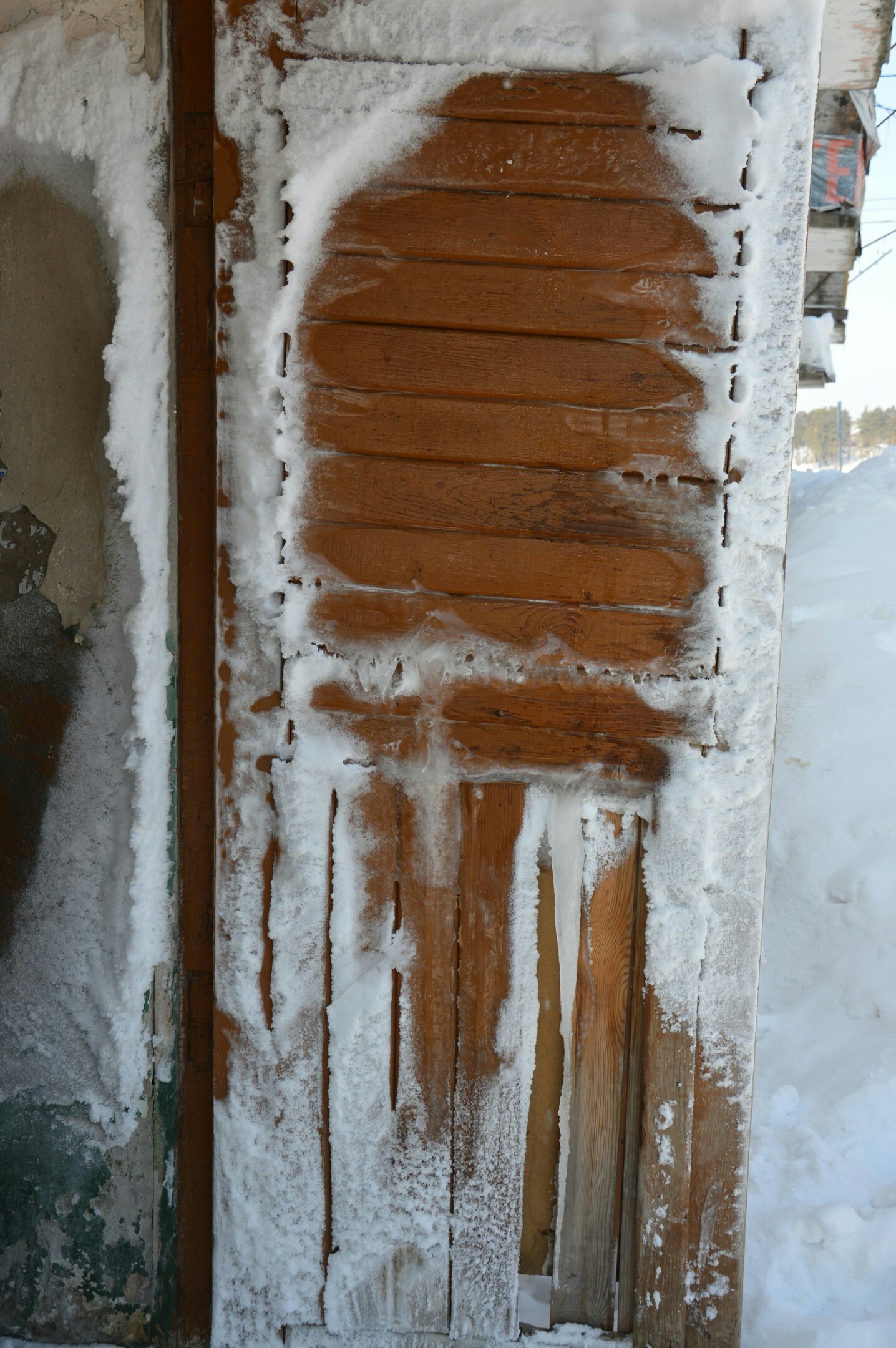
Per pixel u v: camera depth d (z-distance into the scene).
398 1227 1.58
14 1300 1.66
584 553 1.44
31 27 1.44
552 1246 1.60
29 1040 1.61
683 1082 1.52
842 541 4.07
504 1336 1.59
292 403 1.45
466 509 1.45
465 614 1.47
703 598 1.44
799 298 1.37
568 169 1.37
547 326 1.40
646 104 1.36
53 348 1.49
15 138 1.46
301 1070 1.57
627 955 1.53
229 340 1.44
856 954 2.50
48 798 1.57
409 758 1.50
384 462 1.45
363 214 1.40
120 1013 1.58
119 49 1.42
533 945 1.53
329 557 1.48
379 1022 1.55
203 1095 1.63
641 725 1.47
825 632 3.28
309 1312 1.60
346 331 1.43
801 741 2.99
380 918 1.54
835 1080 2.23
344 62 1.37
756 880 1.48
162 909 1.58
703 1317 1.56
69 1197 1.63
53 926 1.59
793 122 1.34
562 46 1.35
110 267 1.46
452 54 1.37
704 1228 1.55
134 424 1.48
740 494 1.41
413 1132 1.57
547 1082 1.57
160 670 1.54
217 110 1.40
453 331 1.42
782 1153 2.04
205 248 1.46
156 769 1.55
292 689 1.50
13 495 1.53
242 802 1.54
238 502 1.47
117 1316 1.66
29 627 1.55
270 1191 1.59
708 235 1.37
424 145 1.38
